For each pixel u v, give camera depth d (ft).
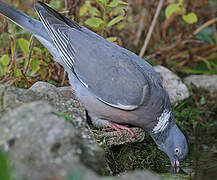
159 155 21.86
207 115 26.48
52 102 16.87
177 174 19.52
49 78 24.21
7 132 12.68
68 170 11.62
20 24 20.77
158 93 19.86
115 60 19.84
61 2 27.04
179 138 20.80
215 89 28.02
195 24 31.09
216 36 31.96
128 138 20.66
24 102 15.90
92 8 24.08
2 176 11.41
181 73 30.07
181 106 26.16
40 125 12.63
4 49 25.49
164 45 31.04
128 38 30.37
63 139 12.37
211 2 32.94
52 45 20.56
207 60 31.24
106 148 19.16
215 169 20.24
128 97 19.39
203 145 23.82
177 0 31.32
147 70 20.56
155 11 30.37
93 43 20.24
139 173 11.71
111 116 20.27
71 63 19.95
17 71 22.34
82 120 16.52
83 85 20.08
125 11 24.70
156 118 20.26
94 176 11.59
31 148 12.21
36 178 11.63
